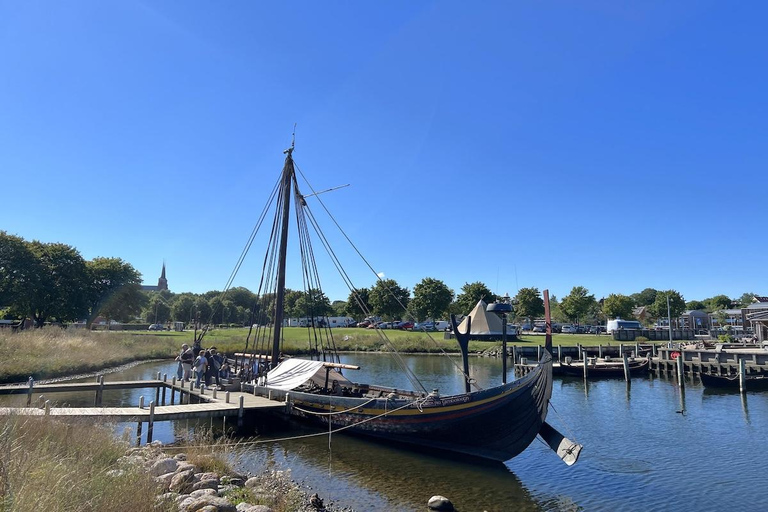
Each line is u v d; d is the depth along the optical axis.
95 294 79.75
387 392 21.89
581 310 99.00
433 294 94.50
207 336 73.56
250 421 22.61
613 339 73.69
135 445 16.64
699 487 14.39
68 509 6.62
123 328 108.44
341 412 19.42
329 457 16.91
